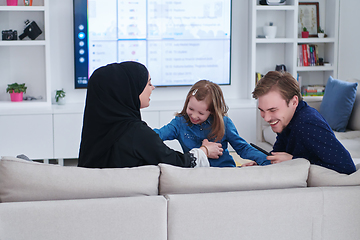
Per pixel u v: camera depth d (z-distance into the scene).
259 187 1.40
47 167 1.29
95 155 1.57
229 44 4.92
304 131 1.56
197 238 1.29
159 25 4.76
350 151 3.13
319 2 5.09
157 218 1.25
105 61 4.70
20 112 4.16
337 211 1.37
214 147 1.81
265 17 5.06
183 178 1.36
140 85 1.71
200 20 4.83
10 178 1.26
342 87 3.67
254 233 1.32
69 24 4.64
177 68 4.88
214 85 1.94
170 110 4.45
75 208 1.21
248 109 4.60
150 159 1.54
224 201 1.29
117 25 4.66
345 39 4.78
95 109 1.62
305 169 1.44
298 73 5.22
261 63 5.13
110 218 1.22
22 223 1.17
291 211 1.34
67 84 4.73
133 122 1.59
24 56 4.62
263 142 4.13
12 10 4.27
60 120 4.25
